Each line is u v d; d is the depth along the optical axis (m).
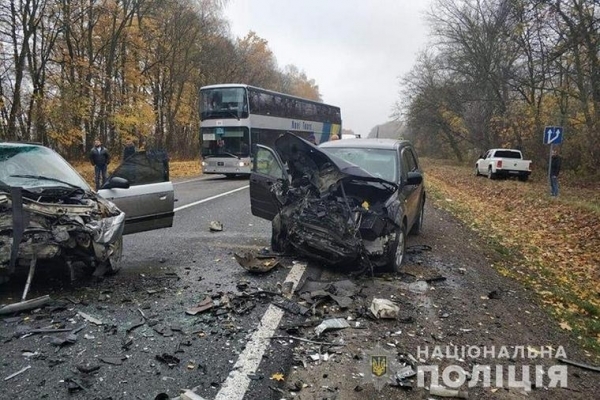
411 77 46.94
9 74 20.14
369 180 6.02
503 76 28.48
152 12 29.69
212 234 8.35
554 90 21.73
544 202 16.16
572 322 5.18
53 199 5.07
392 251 6.11
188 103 40.31
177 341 3.90
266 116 21.95
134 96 28.80
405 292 5.53
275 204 6.80
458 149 50.19
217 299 4.91
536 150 28.25
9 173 5.42
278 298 5.04
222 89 20.81
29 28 19.94
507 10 23.42
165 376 3.31
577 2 16.06
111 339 3.89
